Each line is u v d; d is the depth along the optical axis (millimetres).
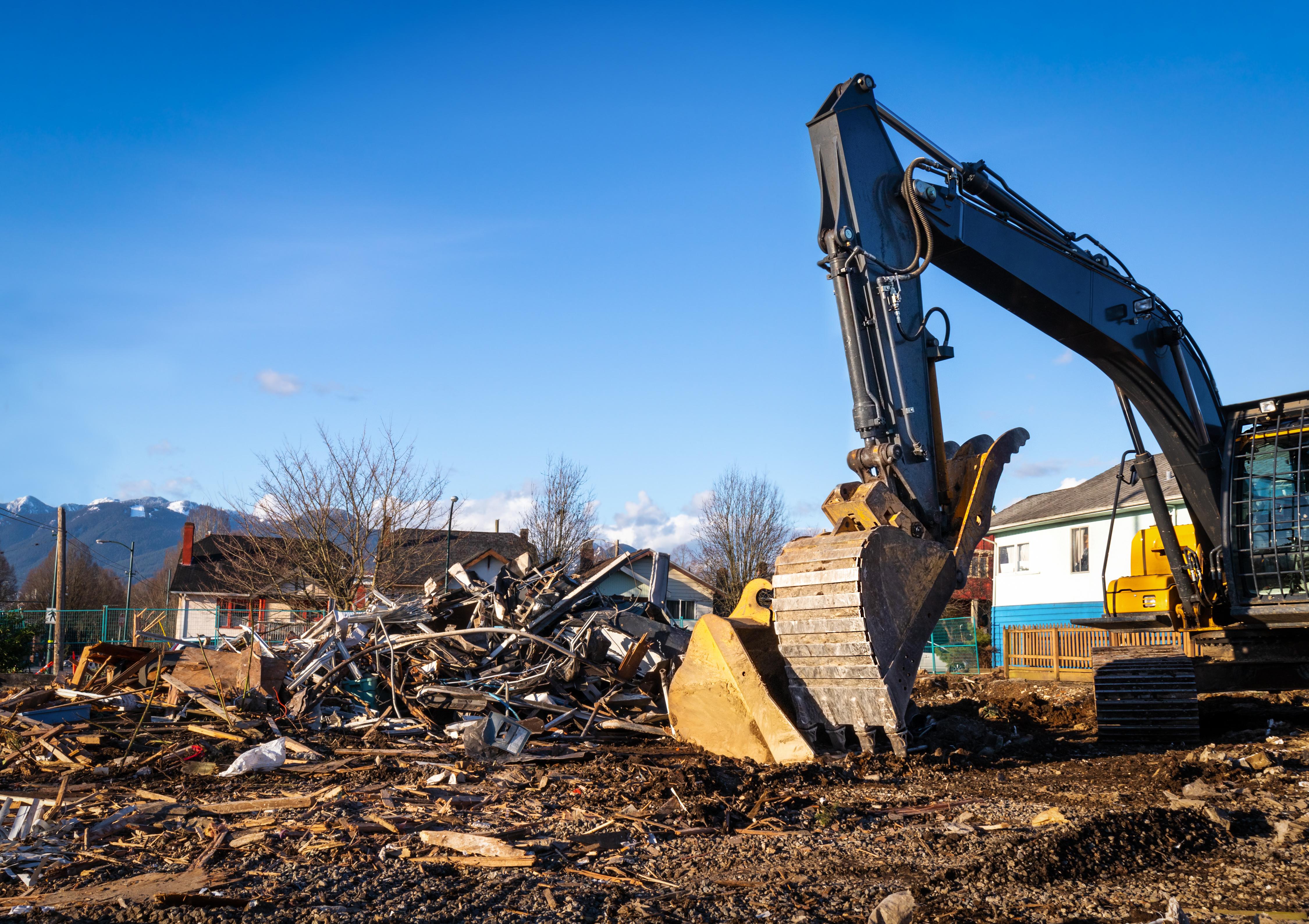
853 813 6223
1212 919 4090
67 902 4395
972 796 6836
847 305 8188
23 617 31875
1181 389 10445
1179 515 24266
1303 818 5996
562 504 42562
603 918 4156
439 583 14102
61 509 33156
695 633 8727
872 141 8594
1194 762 8055
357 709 11477
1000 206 9172
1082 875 4805
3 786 7777
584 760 8805
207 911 4211
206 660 12047
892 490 8234
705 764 7520
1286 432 10000
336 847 5312
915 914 4152
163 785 7684
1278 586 9906
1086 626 11703
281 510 29297
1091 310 9727
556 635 12438
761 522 48219
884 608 7641
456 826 5883
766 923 4062
